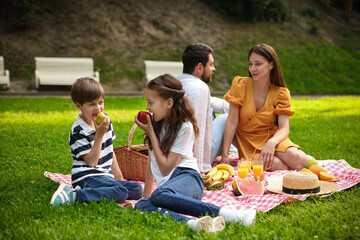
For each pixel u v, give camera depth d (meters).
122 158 4.72
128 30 19.88
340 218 3.16
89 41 18.80
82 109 3.81
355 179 4.26
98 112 3.81
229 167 4.72
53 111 10.58
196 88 4.57
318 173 4.36
